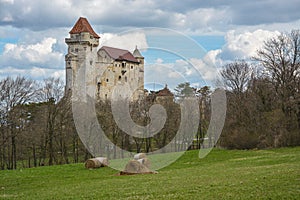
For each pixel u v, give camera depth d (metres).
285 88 55.22
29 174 30.20
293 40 55.91
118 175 27.14
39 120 54.66
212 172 25.25
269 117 54.56
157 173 26.66
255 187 16.28
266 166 27.19
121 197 16.56
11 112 53.50
